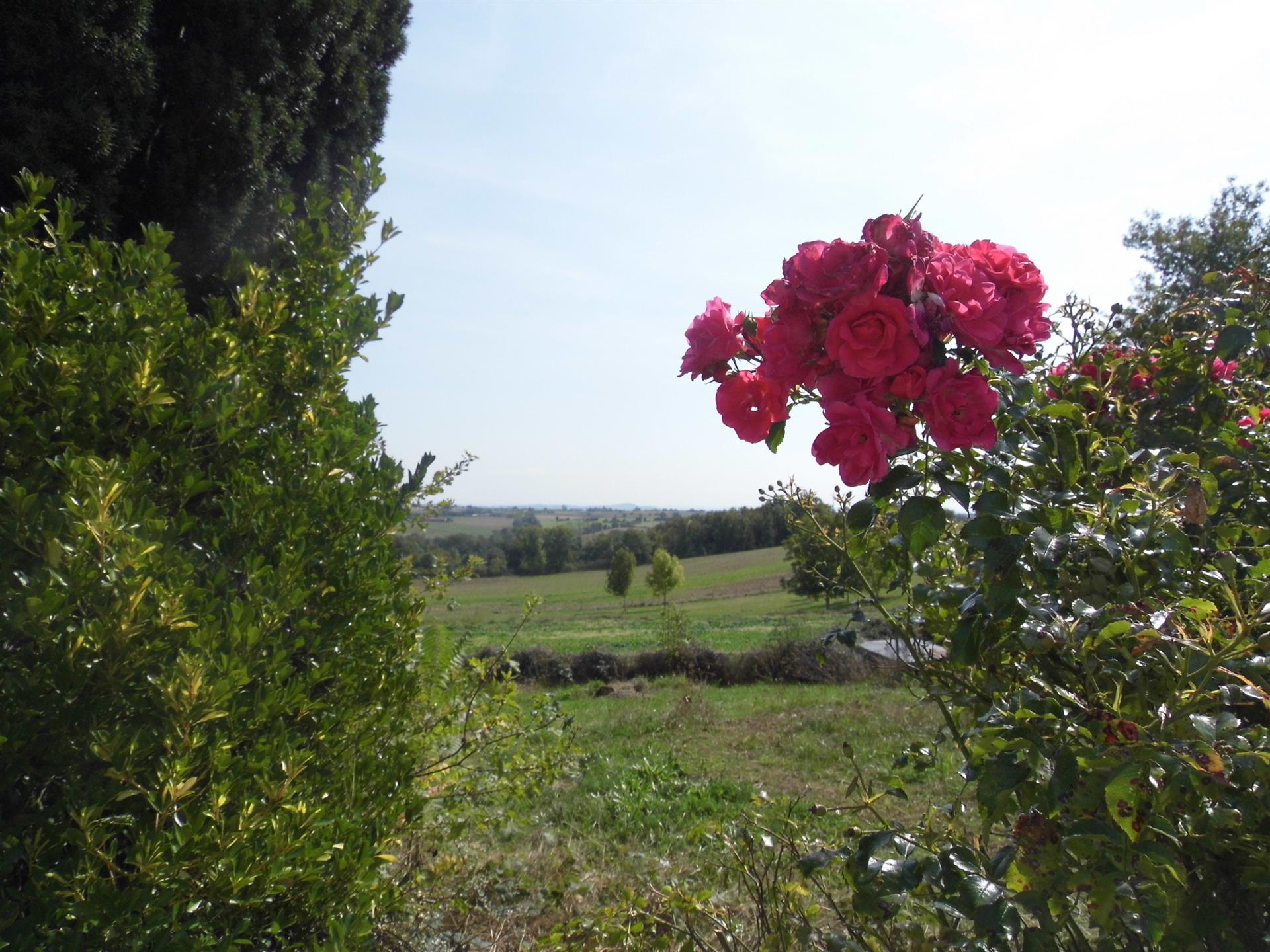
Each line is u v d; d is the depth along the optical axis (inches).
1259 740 53.8
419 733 124.8
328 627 93.7
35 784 70.4
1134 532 59.9
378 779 93.8
